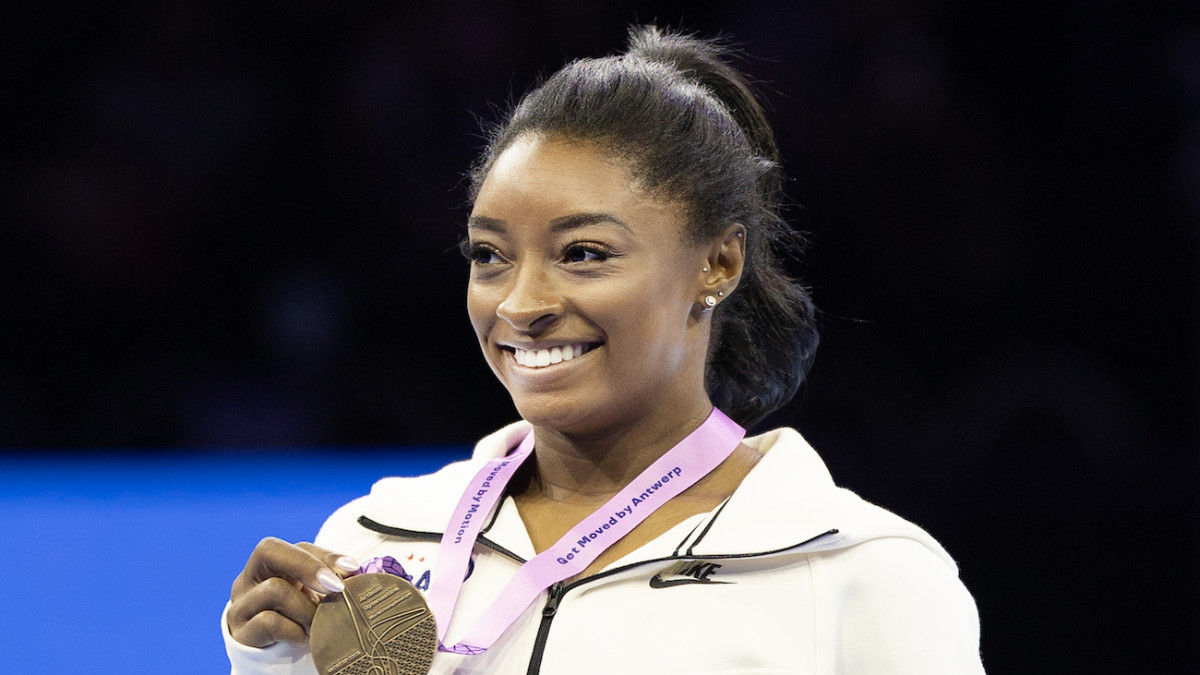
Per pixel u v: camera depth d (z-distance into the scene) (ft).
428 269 61.16
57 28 60.90
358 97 60.23
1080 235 53.57
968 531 47.73
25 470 60.70
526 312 12.85
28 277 63.16
